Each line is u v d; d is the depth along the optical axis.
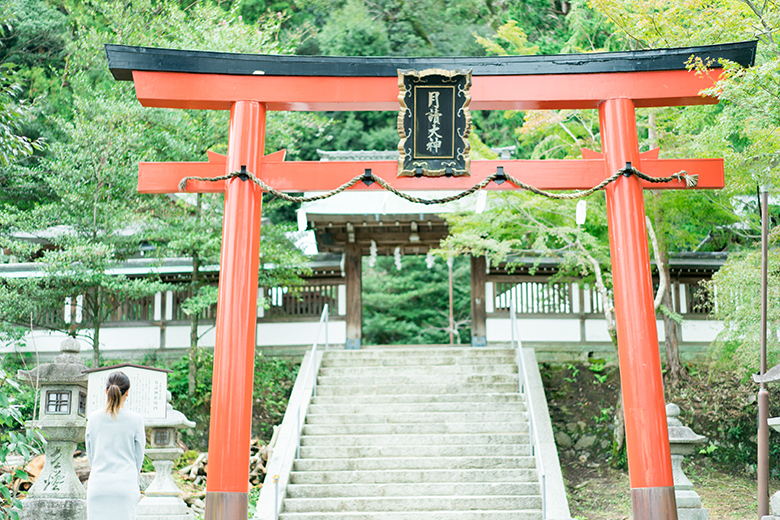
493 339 13.91
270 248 12.40
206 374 13.01
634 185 6.23
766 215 7.60
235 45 11.96
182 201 12.76
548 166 6.57
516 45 11.43
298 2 21.12
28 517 6.32
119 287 11.31
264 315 14.38
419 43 21.62
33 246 11.48
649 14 8.20
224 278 6.09
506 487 8.79
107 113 11.45
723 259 13.67
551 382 13.02
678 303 13.98
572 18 13.87
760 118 7.05
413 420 10.59
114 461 4.67
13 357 13.63
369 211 12.80
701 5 7.57
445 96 6.29
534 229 11.70
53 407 6.66
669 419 7.78
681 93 6.46
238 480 5.70
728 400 11.67
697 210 11.39
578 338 13.84
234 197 6.26
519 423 10.23
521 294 14.11
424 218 12.94
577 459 11.27
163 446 7.69
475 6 21.70
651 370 5.83
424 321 22.55
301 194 13.34
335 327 14.06
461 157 6.29
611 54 6.52
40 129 15.89
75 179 11.52
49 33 16.72
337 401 11.17
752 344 9.57
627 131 6.39
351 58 6.52
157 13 13.39
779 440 10.93
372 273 23.28
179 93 6.46
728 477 10.37
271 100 6.50
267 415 12.59
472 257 14.16
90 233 11.79
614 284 6.17
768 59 7.75
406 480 9.10
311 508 8.55
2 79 6.72
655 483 5.62
